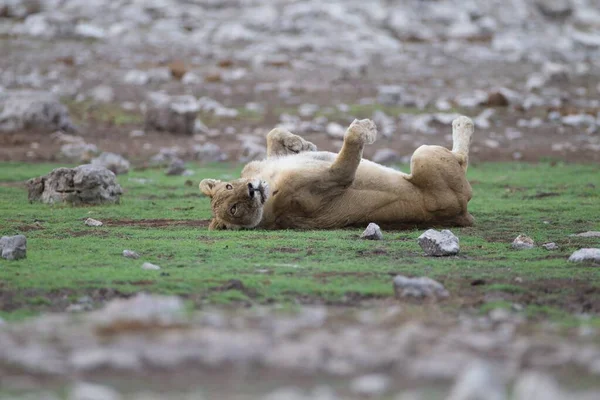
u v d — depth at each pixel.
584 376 19.95
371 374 20.05
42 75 98.69
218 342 21.62
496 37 143.38
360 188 40.47
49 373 19.98
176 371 20.16
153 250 35.12
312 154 41.00
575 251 34.06
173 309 24.48
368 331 23.08
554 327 24.28
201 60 112.62
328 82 101.62
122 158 63.50
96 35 123.81
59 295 27.97
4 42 116.31
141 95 92.31
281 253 34.50
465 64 119.56
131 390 19.11
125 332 22.41
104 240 37.16
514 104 94.31
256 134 79.88
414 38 136.88
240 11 146.75
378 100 93.00
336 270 31.50
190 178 60.69
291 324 23.53
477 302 27.62
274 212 40.16
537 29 155.50
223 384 19.45
